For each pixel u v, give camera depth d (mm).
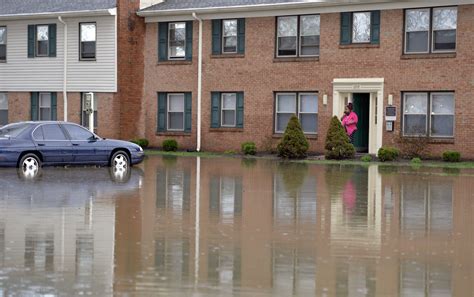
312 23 35938
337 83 35031
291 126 34125
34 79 42531
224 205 18016
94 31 40750
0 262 11508
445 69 32625
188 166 29922
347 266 11492
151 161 32500
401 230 14711
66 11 40875
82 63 41062
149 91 40469
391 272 11141
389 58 33844
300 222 15555
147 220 15531
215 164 31125
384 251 12648
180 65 39531
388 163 31531
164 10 39312
